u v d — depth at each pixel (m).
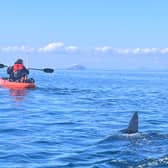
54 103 35.09
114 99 41.78
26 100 36.38
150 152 14.95
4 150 16.00
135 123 17.80
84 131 20.70
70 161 14.41
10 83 46.41
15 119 24.61
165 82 99.81
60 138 18.67
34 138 18.61
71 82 77.19
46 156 15.14
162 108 33.88
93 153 15.45
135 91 57.34
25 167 13.66
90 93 48.78
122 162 13.84
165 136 17.11
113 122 24.34
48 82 72.81
